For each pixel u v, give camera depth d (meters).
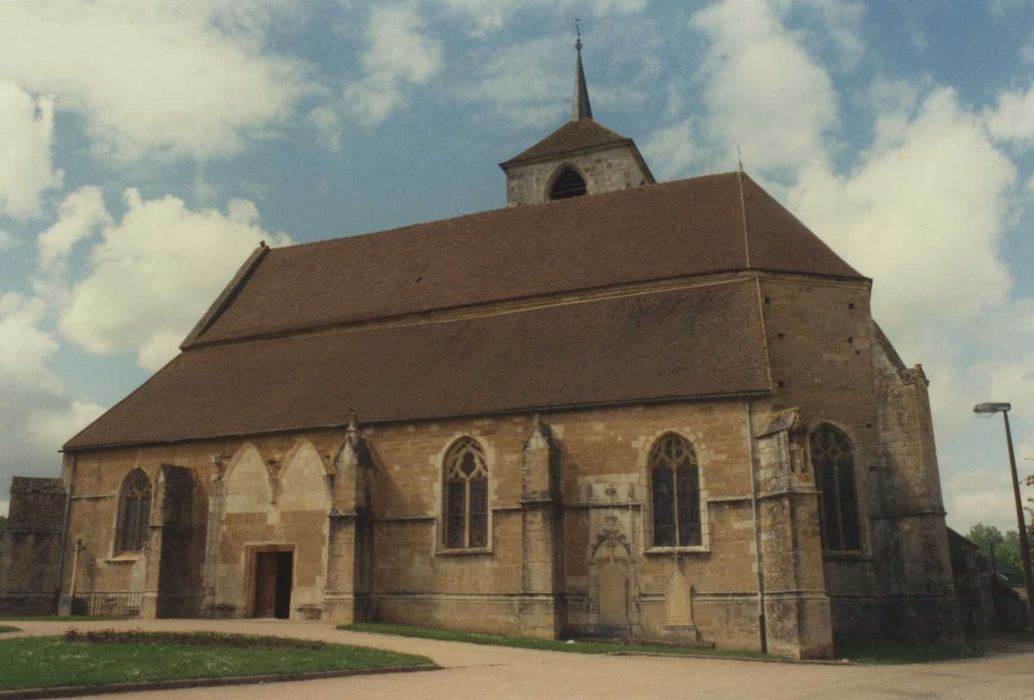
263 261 50.34
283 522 35.62
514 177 53.59
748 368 31.50
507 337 37.59
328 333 42.38
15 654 19.48
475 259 43.19
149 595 35.03
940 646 30.55
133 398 42.50
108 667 18.16
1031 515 34.75
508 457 32.97
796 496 28.03
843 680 20.39
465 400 34.53
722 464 30.50
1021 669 23.61
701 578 29.97
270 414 37.56
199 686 17.56
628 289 37.78
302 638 26.12
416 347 38.97
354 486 33.16
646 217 41.75
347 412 36.03
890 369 34.31
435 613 32.75
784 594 27.69
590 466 31.95
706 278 36.72
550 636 29.52
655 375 32.62
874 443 33.97
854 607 31.95
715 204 40.94
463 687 18.12
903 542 32.62
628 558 30.83
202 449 37.75
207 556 36.19
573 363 34.69
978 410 31.11
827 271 36.12
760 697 16.94
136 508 38.75
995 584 42.34
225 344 44.34
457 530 33.56
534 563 30.31
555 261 41.00
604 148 51.75
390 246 46.69
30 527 38.78
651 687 18.55
